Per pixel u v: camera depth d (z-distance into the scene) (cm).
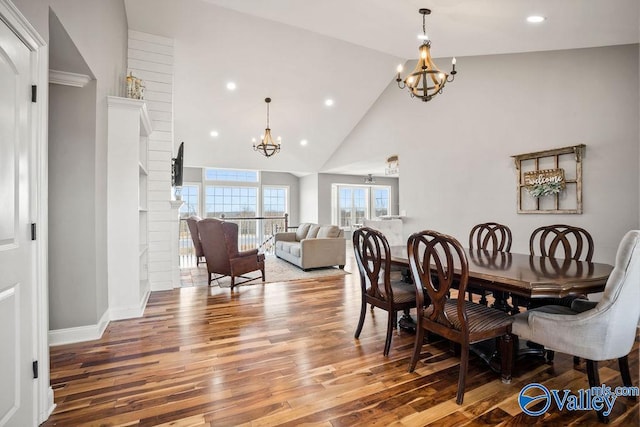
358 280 500
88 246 269
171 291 433
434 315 204
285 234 756
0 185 135
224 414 171
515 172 399
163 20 431
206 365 225
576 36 304
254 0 317
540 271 208
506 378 200
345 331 289
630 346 177
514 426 162
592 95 330
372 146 702
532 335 191
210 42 487
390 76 626
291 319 321
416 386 199
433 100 512
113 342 264
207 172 995
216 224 435
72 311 265
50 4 182
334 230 614
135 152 323
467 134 457
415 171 548
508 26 301
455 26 317
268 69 566
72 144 264
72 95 264
